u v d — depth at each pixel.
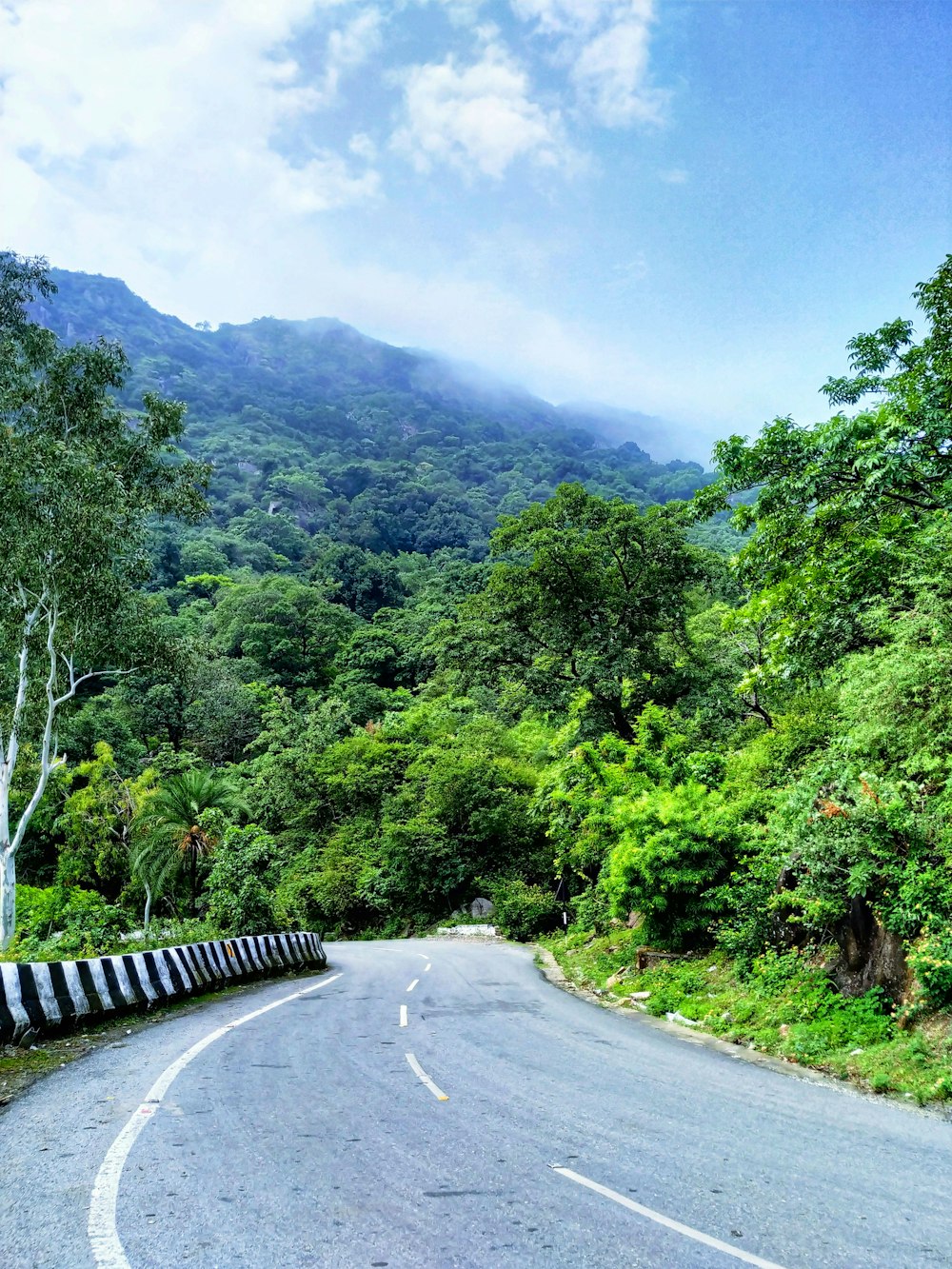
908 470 10.14
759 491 11.55
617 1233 3.96
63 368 22.03
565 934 28.41
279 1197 4.36
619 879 14.62
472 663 27.86
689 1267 3.61
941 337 10.85
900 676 10.67
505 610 27.12
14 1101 6.35
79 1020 9.61
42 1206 4.20
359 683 72.62
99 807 38.59
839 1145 5.53
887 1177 4.88
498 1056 8.48
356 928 43.53
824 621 12.30
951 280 10.44
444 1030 10.10
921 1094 6.92
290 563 126.25
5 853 18.92
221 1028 9.88
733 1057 8.89
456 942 31.47
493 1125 5.80
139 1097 6.49
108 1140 5.34
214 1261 3.57
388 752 48.66
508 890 35.88
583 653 26.73
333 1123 5.79
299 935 19.38
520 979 16.94
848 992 9.64
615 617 26.64
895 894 9.15
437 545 157.00
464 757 41.53
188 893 31.36
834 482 10.92
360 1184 4.57
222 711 64.88
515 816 38.72
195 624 89.00
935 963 8.12
